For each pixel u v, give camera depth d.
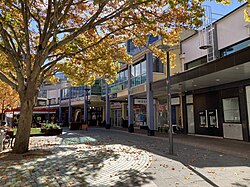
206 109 15.55
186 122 17.69
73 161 7.30
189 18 7.63
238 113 12.95
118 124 30.73
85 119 27.97
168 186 4.93
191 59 16.70
